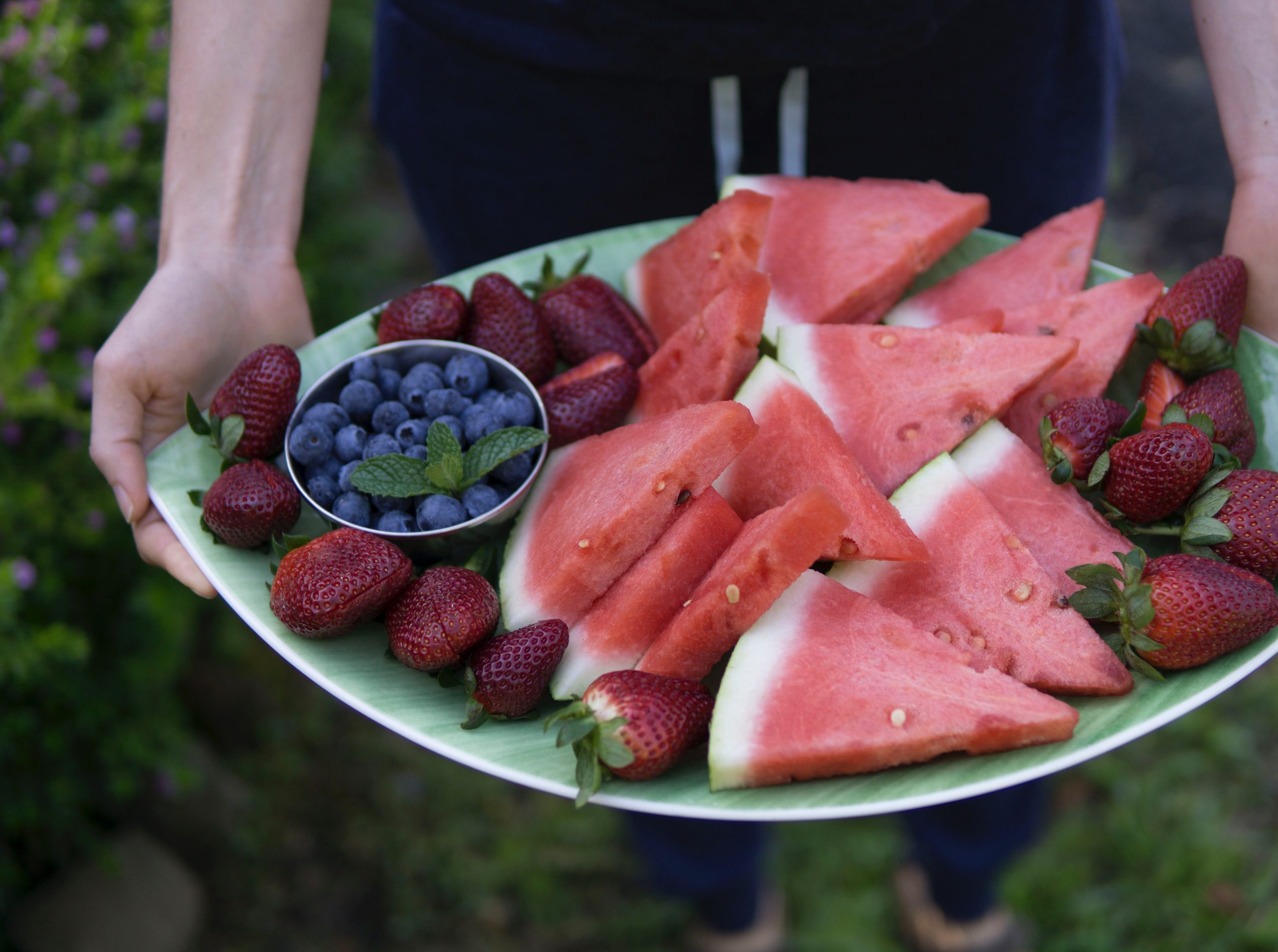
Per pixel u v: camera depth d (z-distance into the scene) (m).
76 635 0.61
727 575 0.40
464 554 0.46
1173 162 1.06
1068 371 0.49
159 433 0.51
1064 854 0.73
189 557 0.47
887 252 0.53
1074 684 0.40
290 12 0.51
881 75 0.55
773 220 0.55
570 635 0.43
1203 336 0.46
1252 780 0.74
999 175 0.59
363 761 0.77
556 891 0.74
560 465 0.48
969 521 0.44
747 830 0.65
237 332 0.51
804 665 0.40
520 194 0.61
